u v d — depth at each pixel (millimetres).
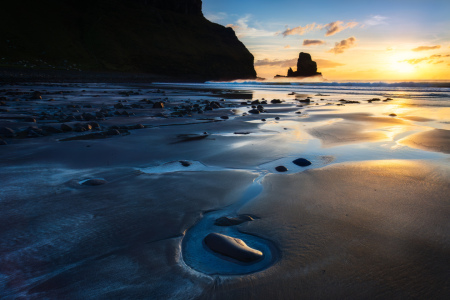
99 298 1646
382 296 1653
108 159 4570
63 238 2281
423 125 7773
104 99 15297
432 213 2682
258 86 39031
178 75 82000
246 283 1773
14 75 40781
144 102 13930
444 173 3799
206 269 1923
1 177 3666
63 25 79562
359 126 7684
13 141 5613
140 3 98438
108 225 2496
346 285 1742
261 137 6324
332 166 4215
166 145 5555
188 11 110500
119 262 1986
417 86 29625
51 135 6258
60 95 17266
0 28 66875
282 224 2533
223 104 14023
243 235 2375
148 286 1746
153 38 88438
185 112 10367
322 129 7262
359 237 2285
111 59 76375
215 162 4500
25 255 2053
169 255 2074
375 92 23297
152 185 3486
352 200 3012
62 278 1817
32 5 77812
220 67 90375
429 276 1815
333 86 34438
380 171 3938
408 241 2221
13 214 2670
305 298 1646
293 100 17250
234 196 3168
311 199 3059
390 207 2828
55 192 3219
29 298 1645
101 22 84062
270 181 3639
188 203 2982
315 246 2176
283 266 1940
